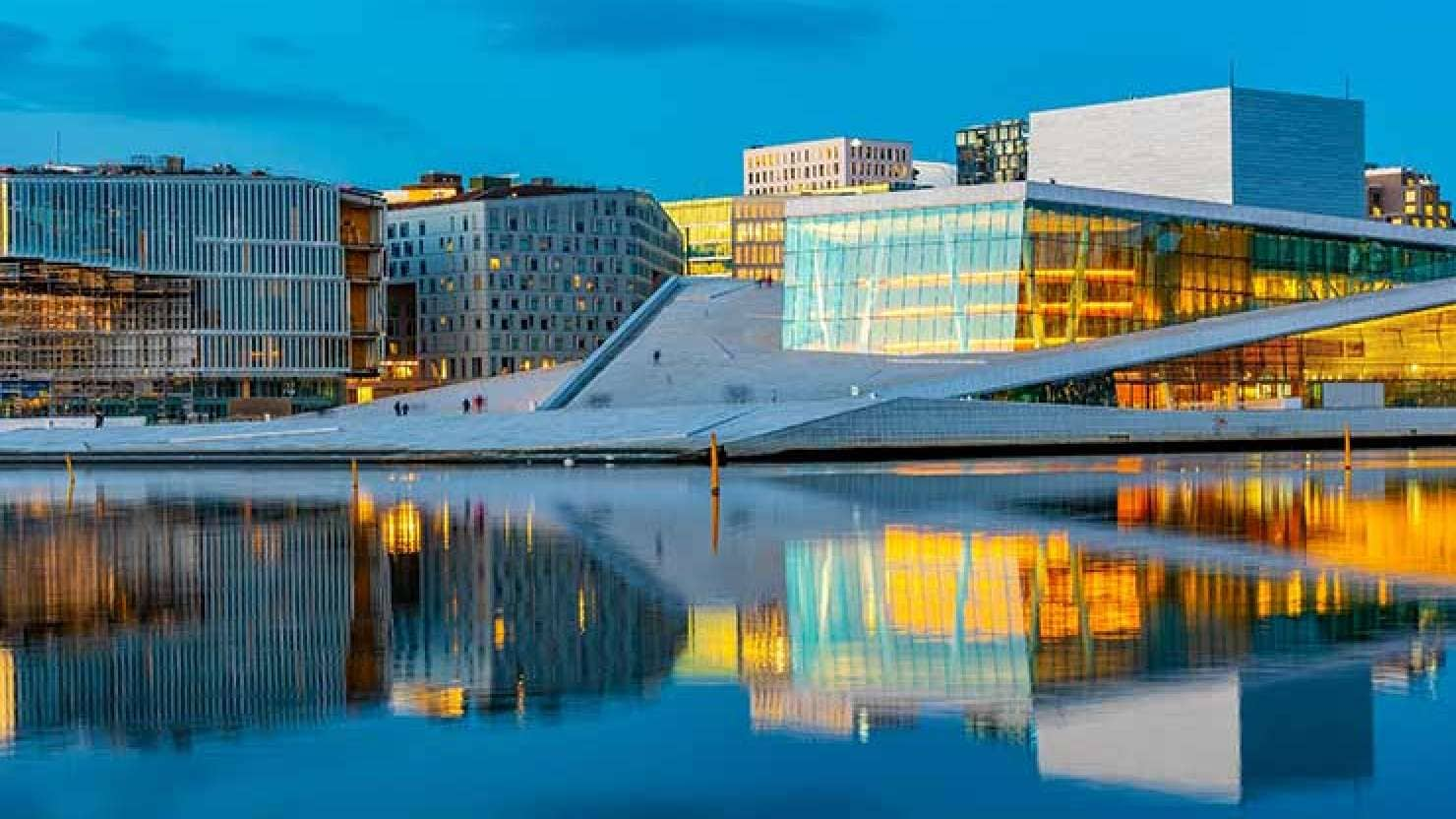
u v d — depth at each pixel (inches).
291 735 869.8
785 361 4798.2
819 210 4965.6
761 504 2308.1
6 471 4094.5
